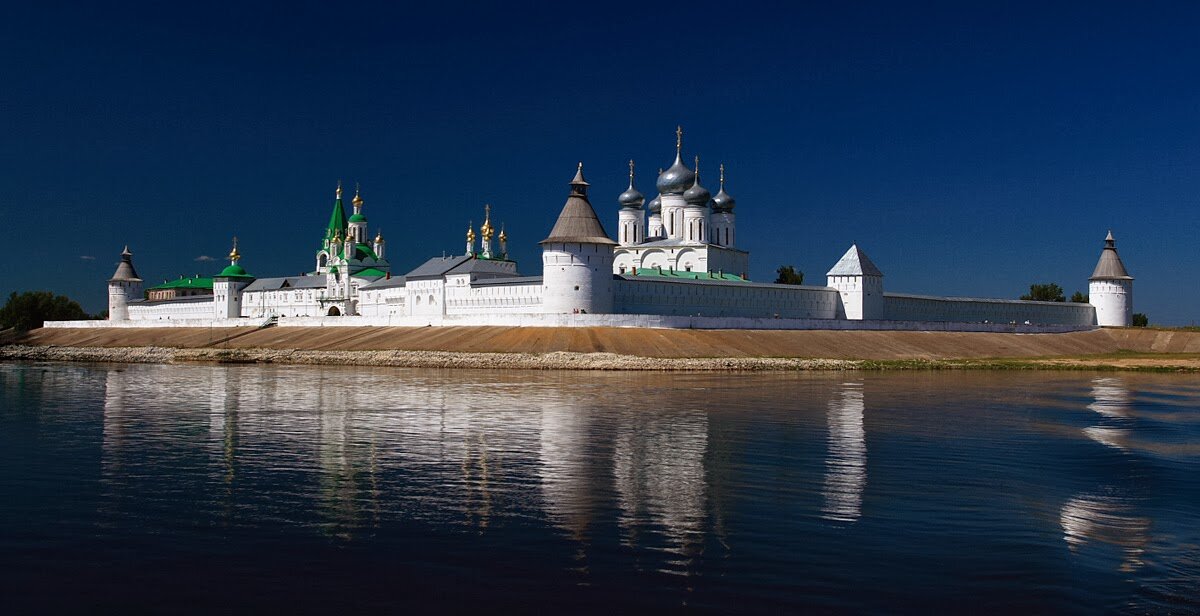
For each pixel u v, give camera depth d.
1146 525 26.77
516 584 21.14
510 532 25.48
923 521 26.91
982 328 149.12
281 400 60.72
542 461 36.31
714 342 112.38
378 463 35.84
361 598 20.25
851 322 135.38
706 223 168.00
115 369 101.94
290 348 124.38
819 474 33.81
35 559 22.94
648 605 19.86
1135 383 82.12
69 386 74.25
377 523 26.42
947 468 35.25
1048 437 44.03
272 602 20.02
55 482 32.03
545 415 51.62
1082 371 101.75
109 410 54.72
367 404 57.97
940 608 19.81
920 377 88.31
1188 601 20.41
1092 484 32.62
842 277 151.38
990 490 31.34
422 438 42.44
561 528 25.92
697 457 37.25
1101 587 21.23
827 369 101.31
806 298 149.75
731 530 25.78
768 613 19.45
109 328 172.75
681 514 27.56
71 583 21.20
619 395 64.50
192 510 27.91
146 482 32.06
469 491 30.72
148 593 20.58
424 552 23.56
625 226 172.62
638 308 132.50
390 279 173.75
